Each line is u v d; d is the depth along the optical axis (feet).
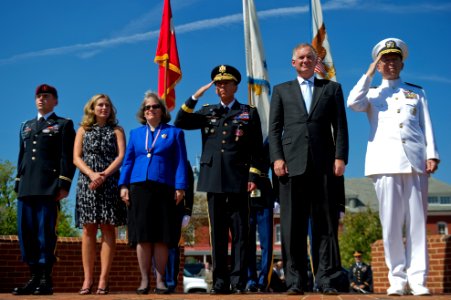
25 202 24.41
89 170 23.56
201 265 98.37
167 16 36.70
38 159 24.52
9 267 30.83
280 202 20.33
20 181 24.64
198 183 23.62
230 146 23.54
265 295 20.27
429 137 20.80
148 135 23.38
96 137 24.16
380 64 21.53
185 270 98.02
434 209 210.18
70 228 128.36
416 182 20.42
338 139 20.34
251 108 24.40
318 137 20.13
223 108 24.26
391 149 20.45
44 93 25.14
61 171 24.48
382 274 29.91
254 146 23.95
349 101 21.01
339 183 20.90
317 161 19.93
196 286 88.38
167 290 22.16
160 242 22.43
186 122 24.35
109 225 23.76
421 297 17.78
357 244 141.59
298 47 21.04
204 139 24.08
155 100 23.75
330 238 19.81
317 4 40.11
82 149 24.30
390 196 20.36
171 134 23.50
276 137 20.62
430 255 27.22
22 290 23.68
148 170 22.61
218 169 23.22
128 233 22.58
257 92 39.27
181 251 35.86
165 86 35.24
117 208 23.75
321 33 39.68
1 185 123.65
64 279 32.60
